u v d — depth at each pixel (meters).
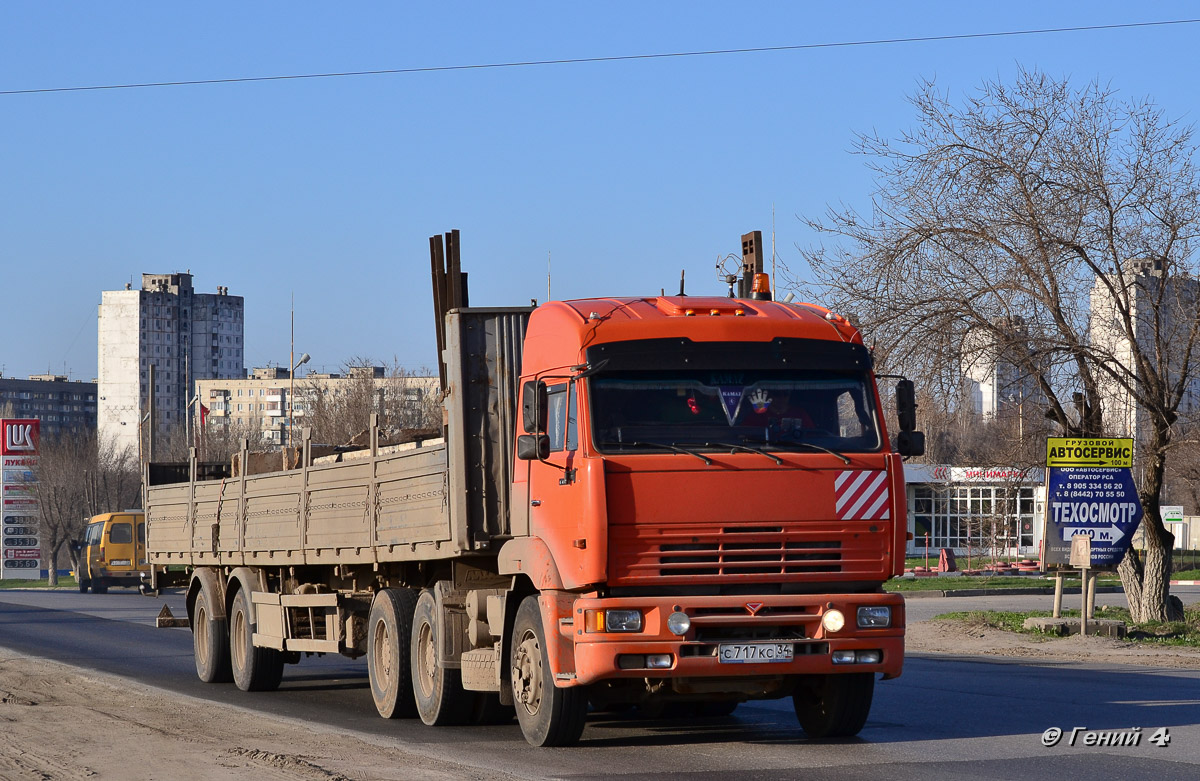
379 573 13.99
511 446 11.57
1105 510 21.44
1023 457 23.56
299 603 15.06
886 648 9.90
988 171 22.64
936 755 9.86
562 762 9.74
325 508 14.44
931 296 22.80
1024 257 22.17
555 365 10.48
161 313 172.62
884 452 10.13
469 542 11.30
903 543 10.05
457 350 11.61
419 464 12.20
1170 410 22.50
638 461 9.70
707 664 9.57
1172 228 22.16
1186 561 61.66
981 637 22.05
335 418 65.38
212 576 17.69
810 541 9.88
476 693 12.05
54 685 16.17
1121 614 25.22
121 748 10.60
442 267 13.98
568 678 9.88
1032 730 11.26
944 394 22.84
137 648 23.25
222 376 181.25
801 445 9.98
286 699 15.28
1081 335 22.44
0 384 180.75
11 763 9.88
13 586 78.00
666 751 10.30
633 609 9.55
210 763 9.75
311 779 8.95
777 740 10.90
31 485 89.38
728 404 10.06
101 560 50.56
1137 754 9.82
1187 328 22.27
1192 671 17.08
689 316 10.37
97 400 177.38
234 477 17.53
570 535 9.86
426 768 9.45
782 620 9.69
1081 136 22.61
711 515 9.71
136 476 100.38
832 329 10.48
